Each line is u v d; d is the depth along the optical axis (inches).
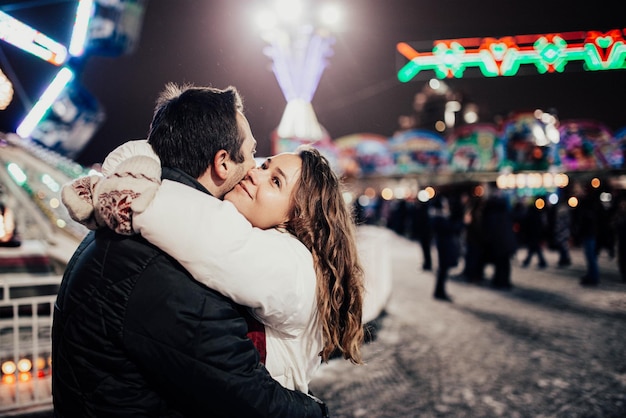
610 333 232.4
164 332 43.9
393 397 159.5
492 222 360.5
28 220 201.8
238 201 56.6
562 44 435.2
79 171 236.1
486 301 313.7
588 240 364.5
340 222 57.6
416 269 473.7
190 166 50.8
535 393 161.2
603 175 1098.7
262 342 52.1
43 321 146.9
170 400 47.6
